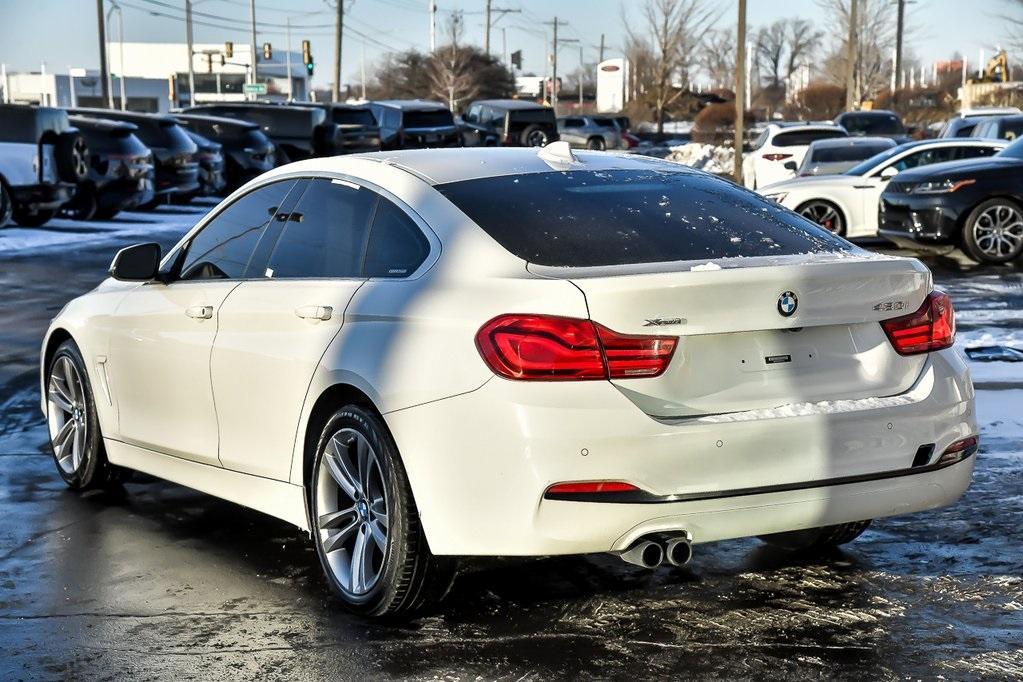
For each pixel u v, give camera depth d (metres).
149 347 5.63
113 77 103.62
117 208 23.55
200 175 27.48
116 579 4.95
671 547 4.07
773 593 4.64
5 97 100.88
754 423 4.04
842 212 18.56
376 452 4.32
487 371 4.00
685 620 4.39
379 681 3.92
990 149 18.48
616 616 4.44
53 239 19.83
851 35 49.19
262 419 4.92
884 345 4.38
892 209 16.09
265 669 4.03
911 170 16.17
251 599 4.70
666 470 3.96
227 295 5.20
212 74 115.00
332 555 4.61
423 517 4.16
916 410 4.32
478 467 4.00
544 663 4.04
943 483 4.43
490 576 4.86
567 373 3.94
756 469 4.06
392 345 4.29
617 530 3.97
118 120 25.86
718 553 5.13
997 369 8.83
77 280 15.04
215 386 5.19
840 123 33.28
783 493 4.11
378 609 4.38
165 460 5.68
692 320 4.03
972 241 15.46
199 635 4.34
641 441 3.94
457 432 4.04
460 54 95.56
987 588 4.65
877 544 5.21
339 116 37.62
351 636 4.30
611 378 3.96
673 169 5.30
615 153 5.52
